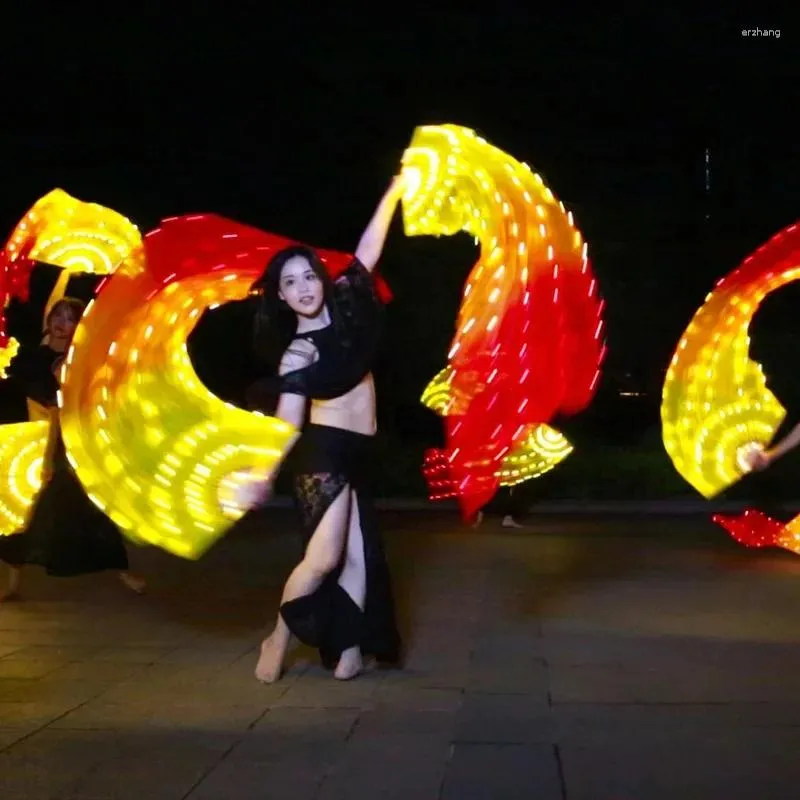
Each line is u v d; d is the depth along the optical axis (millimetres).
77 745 6602
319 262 7793
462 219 8805
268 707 7371
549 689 7738
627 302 30859
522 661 8539
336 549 7848
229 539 16250
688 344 12047
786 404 25438
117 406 7543
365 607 8047
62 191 10422
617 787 5887
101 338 7574
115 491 7363
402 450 25812
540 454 9672
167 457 7379
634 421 31078
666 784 5922
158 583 12062
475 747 6516
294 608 7910
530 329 8789
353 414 7926
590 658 8617
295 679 8070
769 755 6352
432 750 6480
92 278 11531
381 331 7922
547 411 8852
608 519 20797
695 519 20891
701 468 11914
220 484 7301
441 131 8672
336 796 5801
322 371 7676
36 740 6695
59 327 10461
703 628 9703
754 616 10219
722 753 6391
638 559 14078
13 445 10461
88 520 10742
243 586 11930
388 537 16938
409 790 5875
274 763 6281
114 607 10727
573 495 24062
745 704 7336
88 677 8133
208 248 8102
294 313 7914
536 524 19531
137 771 6164
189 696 7637
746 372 11977
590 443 27547
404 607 10758
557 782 5961
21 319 19344
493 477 8922
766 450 11578
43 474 10594
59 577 12156
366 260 8312
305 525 7891
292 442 7617
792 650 8859
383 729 6871
